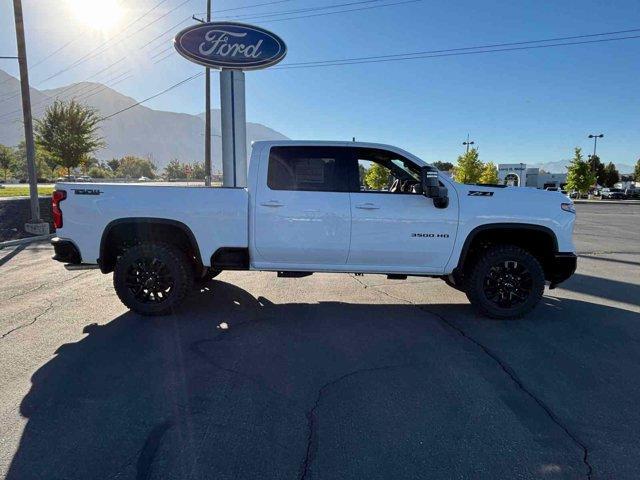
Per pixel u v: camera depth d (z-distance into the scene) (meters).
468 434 2.80
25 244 11.61
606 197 54.44
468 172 40.53
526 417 3.01
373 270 5.18
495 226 5.02
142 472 2.42
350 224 5.01
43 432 2.80
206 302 5.80
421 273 5.19
